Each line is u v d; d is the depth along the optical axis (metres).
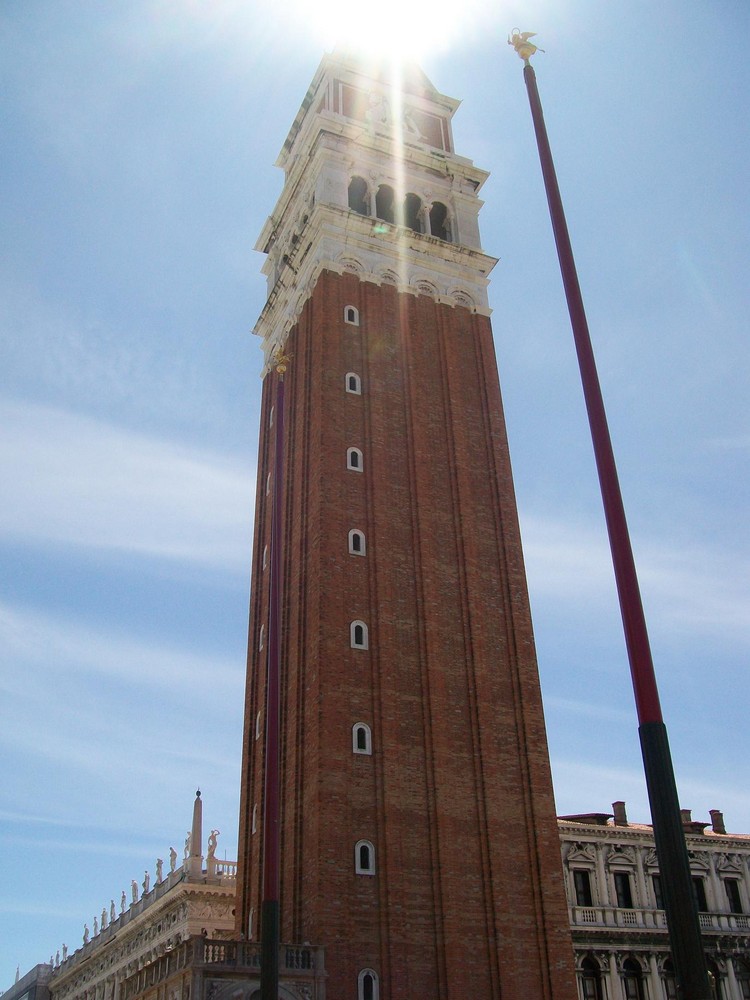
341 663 50.41
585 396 24.38
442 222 73.00
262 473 69.38
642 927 64.88
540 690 54.56
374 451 57.97
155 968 46.75
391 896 45.12
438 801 48.41
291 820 48.84
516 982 45.66
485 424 63.22
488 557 58.19
